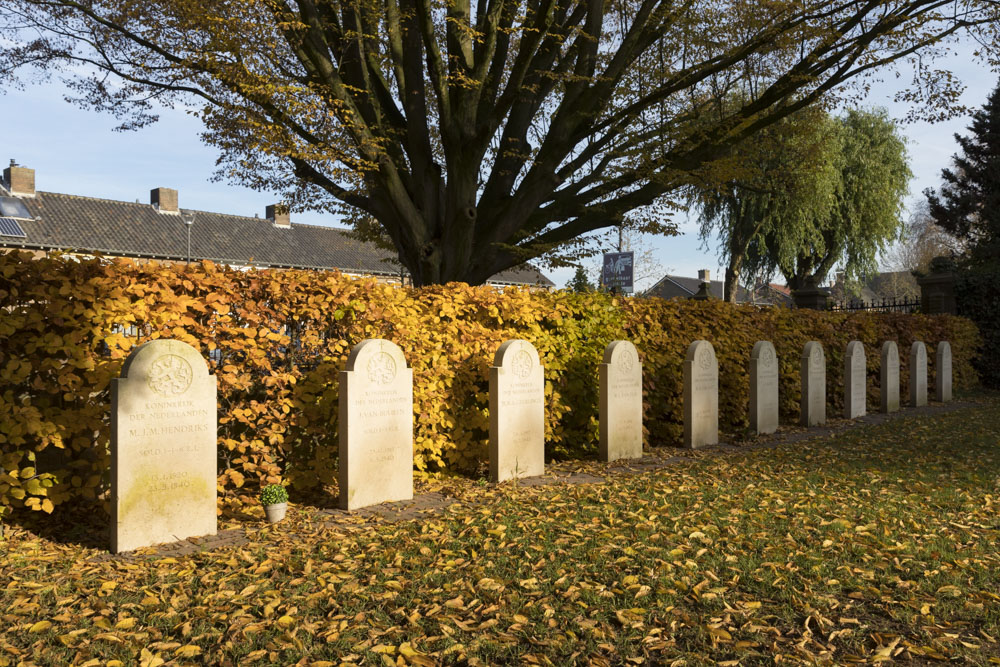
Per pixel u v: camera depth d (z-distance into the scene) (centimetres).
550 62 1270
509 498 658
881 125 3428
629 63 1348
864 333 1514
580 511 604
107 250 3131
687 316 1114
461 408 795
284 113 1068
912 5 1199
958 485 702
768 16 1329
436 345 758
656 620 373
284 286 660
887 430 1117
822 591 413
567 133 1208
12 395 531
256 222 4044
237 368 626
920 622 371
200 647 341
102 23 1182
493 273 1380
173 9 1038
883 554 483
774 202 2939
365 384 628
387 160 1144
